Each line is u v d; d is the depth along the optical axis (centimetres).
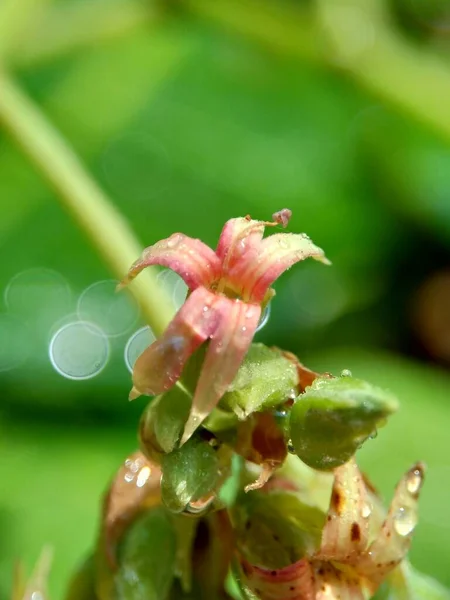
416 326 24
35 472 20
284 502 13
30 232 23
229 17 21
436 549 17
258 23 21
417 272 24
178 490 12
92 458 20
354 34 20
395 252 24
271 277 12
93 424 21
